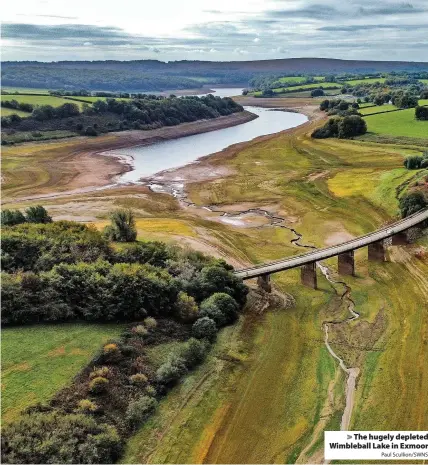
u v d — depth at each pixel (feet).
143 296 165.68
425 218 250.37
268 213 302.04
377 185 331.77
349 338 166.09
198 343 151.12
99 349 145.48
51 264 180.65
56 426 115.44
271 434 123.85
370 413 129.70
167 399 133.80
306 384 141.79
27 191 342.64
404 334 166.40
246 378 143.84
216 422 127.13
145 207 311.88
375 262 226.38
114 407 126.62
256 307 186.09
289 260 204.95
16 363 138.00
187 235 259.60
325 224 278.87
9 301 155.22
